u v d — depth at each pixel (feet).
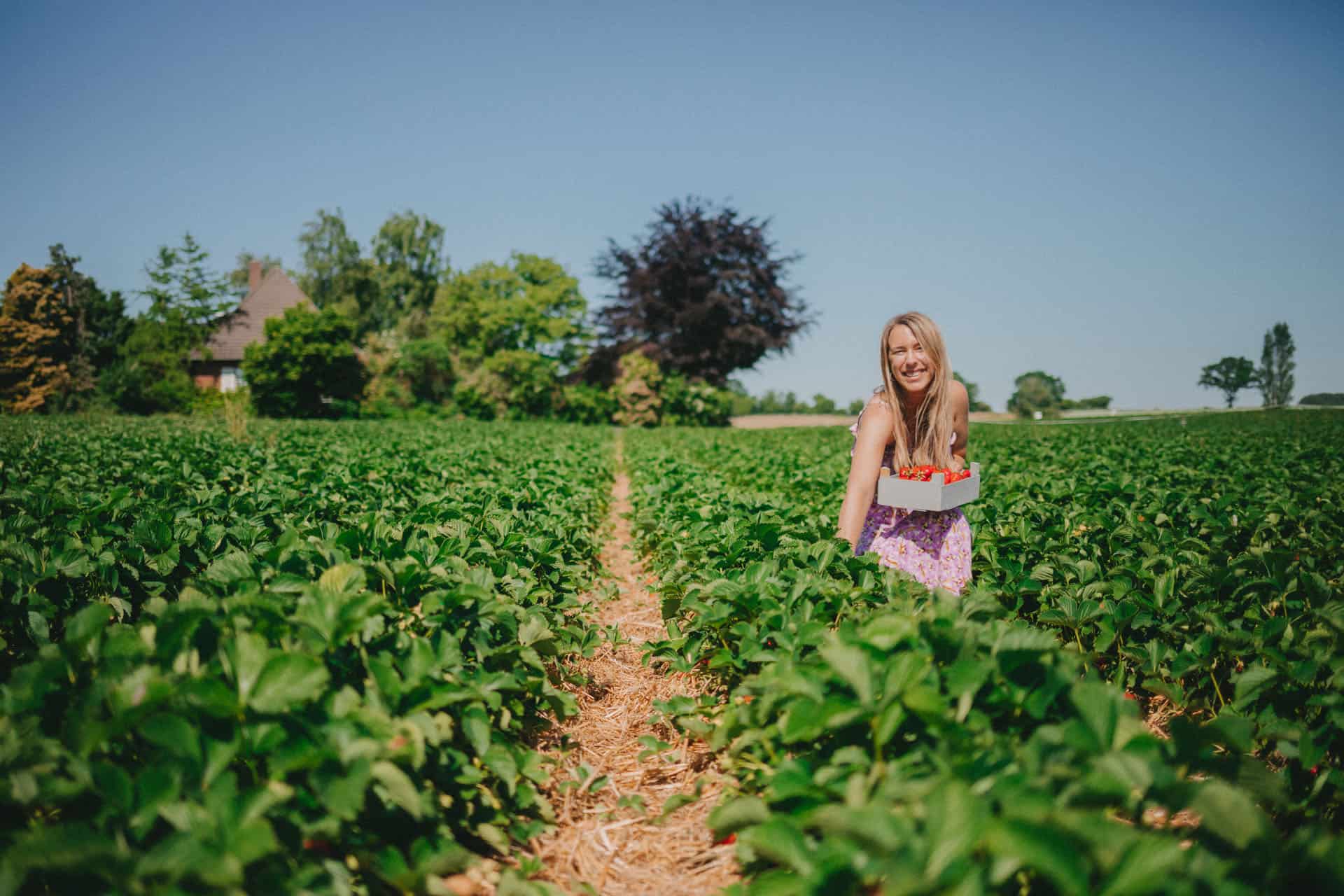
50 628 11.53
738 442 71.67
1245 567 13.35
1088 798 5.74
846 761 7.39
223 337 153.58
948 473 12.93
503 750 9.38
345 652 9.23
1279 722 9.43
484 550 14.35
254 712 6.96
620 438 92.32
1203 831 6.13
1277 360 232.73
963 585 13.26
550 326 178.40
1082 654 12.45
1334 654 9.28
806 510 20.92
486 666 10.90
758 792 9.52
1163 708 12.77
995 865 5.27
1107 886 4.99
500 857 9.28
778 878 6.21
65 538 12.14
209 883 5.48
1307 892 5.21
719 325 151.53
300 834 6.73
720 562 14.46
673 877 9.16
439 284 248.52
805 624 9.65
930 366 12.80
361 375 134.00
